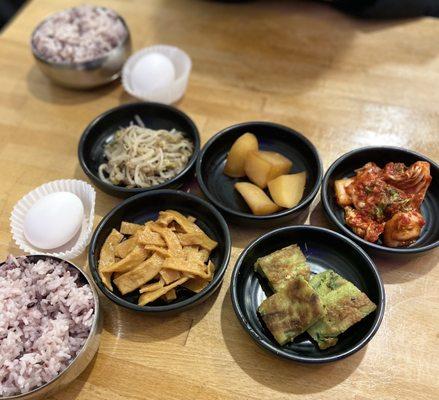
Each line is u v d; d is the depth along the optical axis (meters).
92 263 0.35
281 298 0.32
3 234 0.40
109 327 0.35
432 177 0.39
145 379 0.32
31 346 0.31
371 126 0.44
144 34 0.54
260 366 0.32
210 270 0.35
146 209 0.39
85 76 0.47
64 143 0.46
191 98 0.48
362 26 0.52
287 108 0.46
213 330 0.34
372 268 0.33
